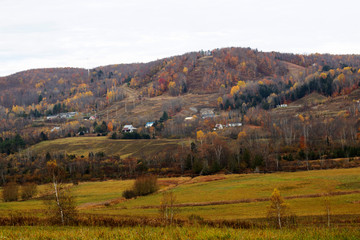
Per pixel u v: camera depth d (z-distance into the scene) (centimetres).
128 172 13725
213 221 4622
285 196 7300
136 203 7775
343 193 7181
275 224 4472
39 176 13162
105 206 7650
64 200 4728
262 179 9931
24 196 9681
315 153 13638
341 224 4397
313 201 6569
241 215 5659
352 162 11831
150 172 13538
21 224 4444
